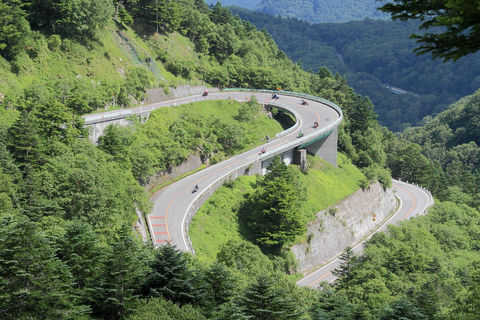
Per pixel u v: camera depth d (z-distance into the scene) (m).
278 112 161.25
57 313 43.94
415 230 122.06
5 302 42.12
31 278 43.16
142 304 50.06
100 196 69.12
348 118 186.00
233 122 141.25
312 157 138.88
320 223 114.56
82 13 120.94
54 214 62.22
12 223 45.59
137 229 80.19
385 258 97.50
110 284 49.16
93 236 52.38
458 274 104.12
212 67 171.25
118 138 95.88
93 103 111.25
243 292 51.84
